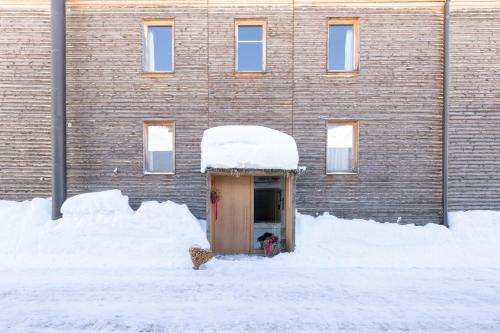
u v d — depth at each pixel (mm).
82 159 9836
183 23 9953
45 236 8156
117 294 5762
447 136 9602
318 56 9938
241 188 9141
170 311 5078
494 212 9383
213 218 9016
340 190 9781
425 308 5277
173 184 9828
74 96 9859
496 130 9812
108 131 9859
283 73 9930
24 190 9906
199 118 9906
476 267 7512
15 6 9969
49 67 9977
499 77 9859
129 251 8008
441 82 9859
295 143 8914
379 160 9812
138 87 9922
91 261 7695
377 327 4641
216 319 4816
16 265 7445
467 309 5262
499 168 9797
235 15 9945
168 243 8094
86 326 4613
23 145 9945
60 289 5996
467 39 9859
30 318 4844
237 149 8383
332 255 8180
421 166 9797
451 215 9555
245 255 8758
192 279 6586
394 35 9906
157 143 10156
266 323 4707
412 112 9844
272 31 9945
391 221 9695
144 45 10078
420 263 7770
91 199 8828
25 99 9945
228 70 9938
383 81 9867
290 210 8633
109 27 9930
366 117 9852
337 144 10141
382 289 6090
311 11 9953
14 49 9953
